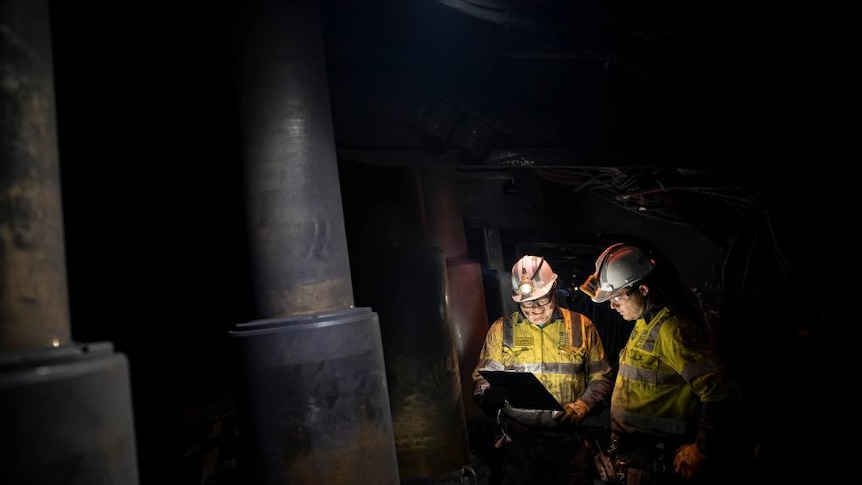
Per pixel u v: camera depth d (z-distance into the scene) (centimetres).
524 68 337
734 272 405
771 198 335
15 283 125
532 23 275
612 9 269
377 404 227
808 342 373
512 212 496
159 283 320
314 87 241
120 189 310
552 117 339
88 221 296
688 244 471
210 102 338
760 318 388
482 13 276
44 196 133
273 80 235
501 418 367
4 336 123
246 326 224
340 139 333
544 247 624
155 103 328
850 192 322
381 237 402
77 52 302
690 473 288
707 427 288
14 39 132
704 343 304
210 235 343
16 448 110
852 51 271
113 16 312
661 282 330
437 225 460
